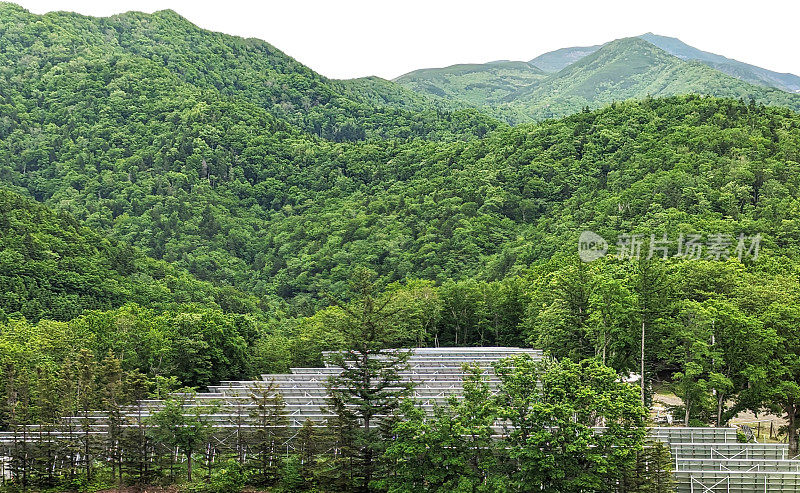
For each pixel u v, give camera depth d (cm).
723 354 9881
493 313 15238
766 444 8056
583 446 6694
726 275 12712
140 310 14650
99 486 8044
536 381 7269
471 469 7106
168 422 8062
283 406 8500
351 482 7494
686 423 9738
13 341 12106
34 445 8256
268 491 7725
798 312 10081
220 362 13162
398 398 8025
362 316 8250
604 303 10625
